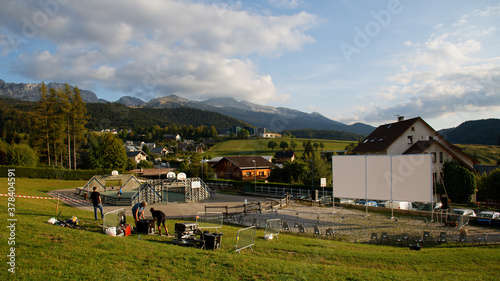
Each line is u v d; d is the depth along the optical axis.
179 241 12.30
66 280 7.13
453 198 36.72
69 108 58.34
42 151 57.44
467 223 21.66
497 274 11.06
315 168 43.28
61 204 25.30
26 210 15.50
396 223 23.05
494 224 22.59
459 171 36.28
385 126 50.09
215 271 8.84
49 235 10.29
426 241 17.98
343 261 11.98
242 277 8.58
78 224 13.70
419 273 10.66
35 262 7.86
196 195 35.41
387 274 10.05
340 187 25.50
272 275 8.91
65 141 61.31
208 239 11.92
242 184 47.59
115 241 10.73
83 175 53.38
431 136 43.44
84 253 9.02
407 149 42.72
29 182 43.53
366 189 24.48
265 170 60.56
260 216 25.12
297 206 31.55
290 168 47.81
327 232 18.88
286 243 14.82
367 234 19.56
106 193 38.88
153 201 32.25
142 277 7.84
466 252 14.65
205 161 68.69
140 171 73.25
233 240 13.98
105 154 65.06
